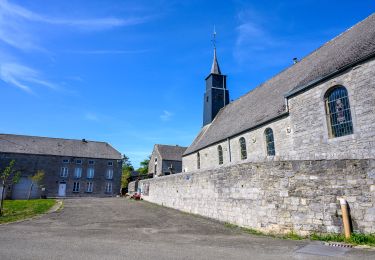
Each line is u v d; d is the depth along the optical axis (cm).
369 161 909
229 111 2750
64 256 618
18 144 4500
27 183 4262
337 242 813
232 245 766
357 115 1080
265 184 1021
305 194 947
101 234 923
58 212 1630
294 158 992
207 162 2459
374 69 1041
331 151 1171
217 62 3481
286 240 848
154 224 1184
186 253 662
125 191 4866
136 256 627
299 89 1360
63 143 4866
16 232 940
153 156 5053
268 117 1611
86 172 4644
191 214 1538
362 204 886
